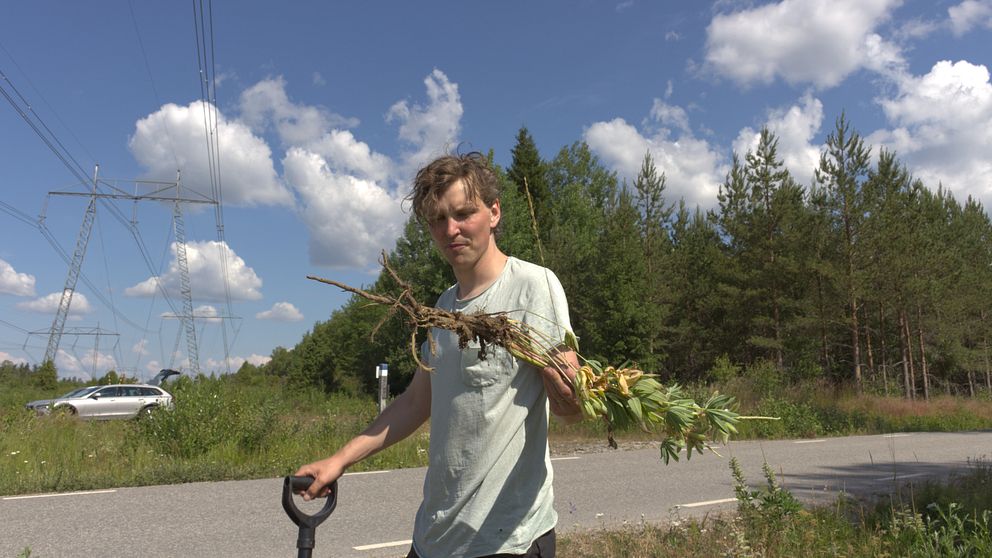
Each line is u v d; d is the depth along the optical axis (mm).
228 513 7156
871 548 4910
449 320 1734
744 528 5359
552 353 1793
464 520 1851
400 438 2158
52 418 14039
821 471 10359
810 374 30750
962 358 38594
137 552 5719
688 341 40156
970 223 48875
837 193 30953
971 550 4723
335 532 6391
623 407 1815
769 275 35781
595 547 5285
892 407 23906
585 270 34750
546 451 1938
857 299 32094
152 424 11531
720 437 1838
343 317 56312
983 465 10086
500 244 32875
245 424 11930
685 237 48250
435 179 1931
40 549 5777
